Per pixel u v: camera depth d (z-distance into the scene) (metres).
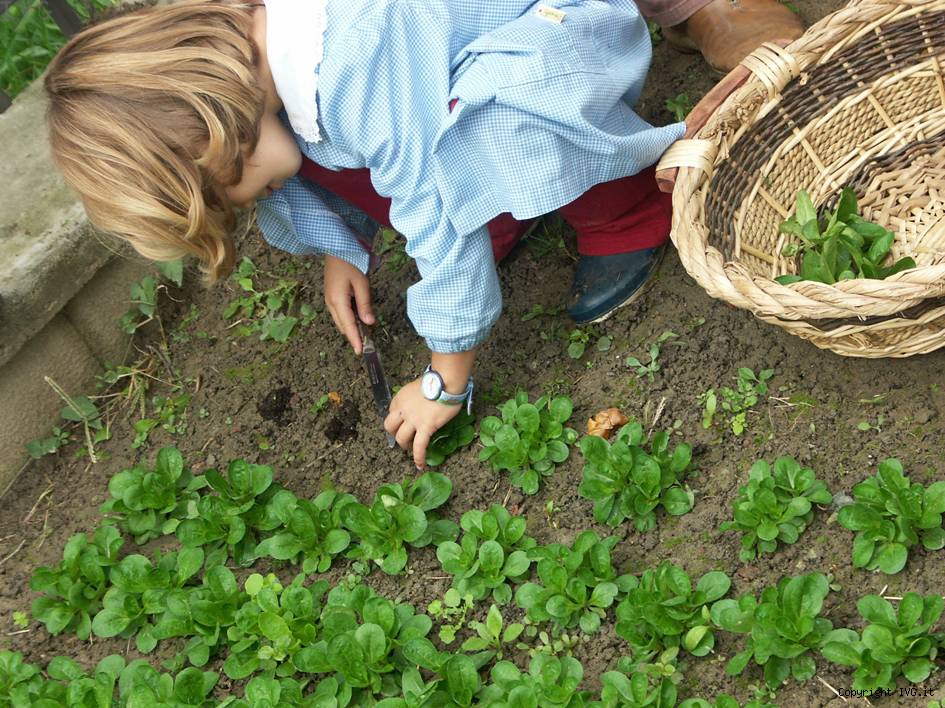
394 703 1.15
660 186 1.28
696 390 1.33
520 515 1.30
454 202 1.21
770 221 1.34
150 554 1.37
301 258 1.58
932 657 1.08
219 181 1.14
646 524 1.24
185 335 1.56
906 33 1.32
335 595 1.26
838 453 1.25
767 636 1.11
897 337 1.21
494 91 1.18
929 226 1.32
